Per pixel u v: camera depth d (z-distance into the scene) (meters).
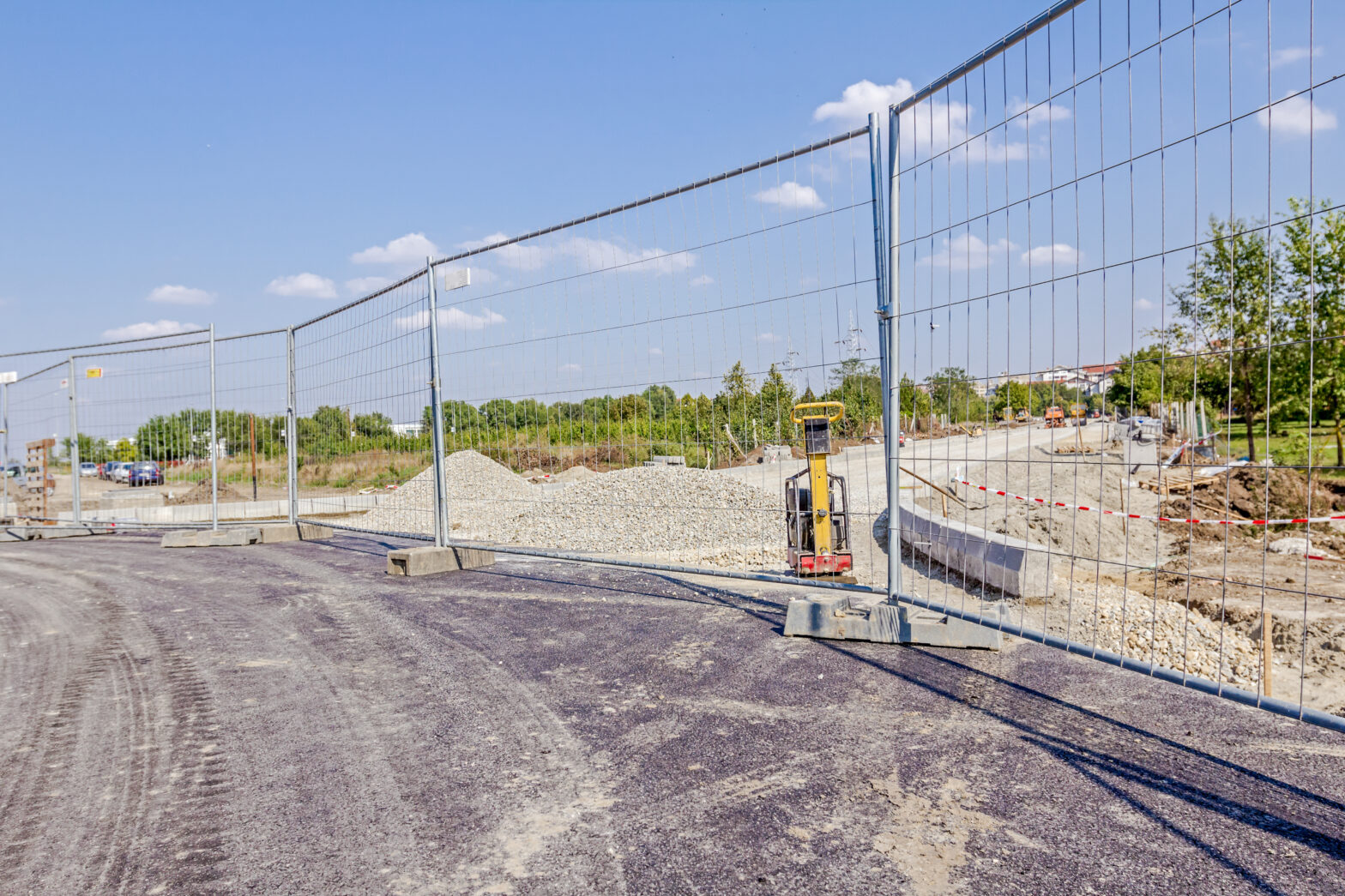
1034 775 3.08
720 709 3.88
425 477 15.30
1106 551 10.88
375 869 2.52
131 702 4.24
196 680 4.60
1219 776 3.03
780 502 11.20
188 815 2.93
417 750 3.49
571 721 3.79
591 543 11.16
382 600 6.64
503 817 2.86
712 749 3.42
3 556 10.54
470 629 5.57
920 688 4.09
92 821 2.91
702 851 2.58
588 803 2.95
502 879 2.45
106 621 6.23
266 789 3.14
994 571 7.68
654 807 2.90
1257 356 10.14
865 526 11.45
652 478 12.50
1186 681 3.39
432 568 7.86
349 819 2.87
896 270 4.89
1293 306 8.41
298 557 9.31
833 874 2.44
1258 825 2.67
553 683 4.35
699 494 11.84
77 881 2.49
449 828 2.79
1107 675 4.25
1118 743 3.35
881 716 3.73
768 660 4.62
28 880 2.51
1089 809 2.80
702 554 10.07
